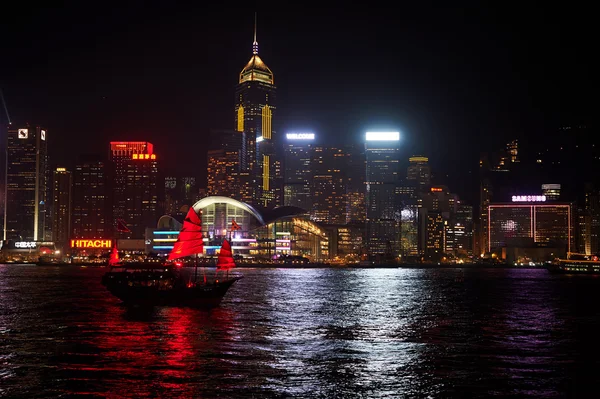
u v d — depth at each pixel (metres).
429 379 57.12
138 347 71.69
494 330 88.38
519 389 53.88
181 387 53.66
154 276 117.50
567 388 54.19
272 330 86.19
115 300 128.75
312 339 78.69
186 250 117.88
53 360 64.06
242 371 59.69
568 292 172.38
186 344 74.00
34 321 93.81
